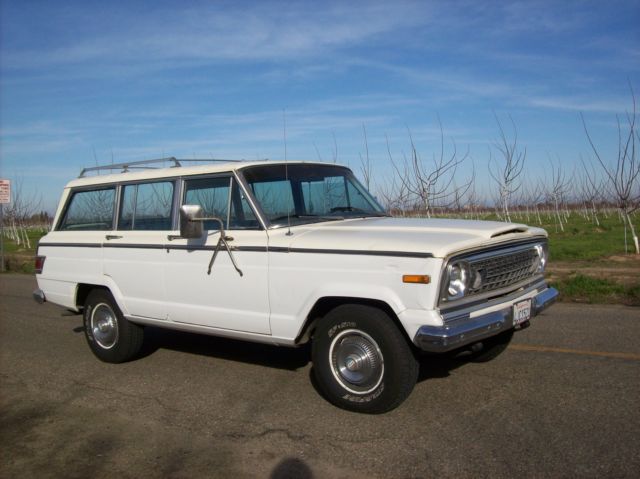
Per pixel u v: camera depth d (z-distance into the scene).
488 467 3.71
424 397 4.97
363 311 4.52
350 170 6.34
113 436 4.57
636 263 13.49
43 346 7.70
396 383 4.43
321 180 5.84
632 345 6.34
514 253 4.83
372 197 6.30
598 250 16.58
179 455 4.16
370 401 4.57
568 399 4.79
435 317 4.16
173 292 5.77
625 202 16.27
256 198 5.23
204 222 5.55
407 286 4.24
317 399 5.12
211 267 5.41
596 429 4.19
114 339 6.52
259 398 5.23
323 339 4.77
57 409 5.24
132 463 4.08
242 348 7.00
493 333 4.48
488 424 4.37
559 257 15.23
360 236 4.66
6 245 30.77
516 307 4.74
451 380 5.37
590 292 9.45
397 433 4.30
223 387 5.58
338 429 4.44
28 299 12.14
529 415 4.50
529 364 5.77
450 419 4.50
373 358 4.54
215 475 3.83
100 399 5.44
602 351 6.14
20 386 5.97
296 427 4.52
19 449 4.41
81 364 6.70
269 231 5.08
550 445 3.97
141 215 6.15
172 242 5.75
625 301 8.88
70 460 4.18
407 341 4.46
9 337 8.34
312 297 4.73
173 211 5.81
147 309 6.04
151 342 7.47
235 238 5.24
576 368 5.59
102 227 6.55
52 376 6.28
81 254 6.66
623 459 3.72
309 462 3.94
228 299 5.32
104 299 6.54
